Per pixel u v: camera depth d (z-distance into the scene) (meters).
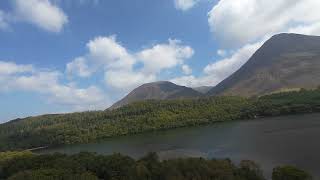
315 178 130.00
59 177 125.94
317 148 184.00
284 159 167.50
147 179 122.88
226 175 114.94
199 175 116.12
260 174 124.69
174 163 126.75
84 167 143.38
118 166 138.25
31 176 129.75
